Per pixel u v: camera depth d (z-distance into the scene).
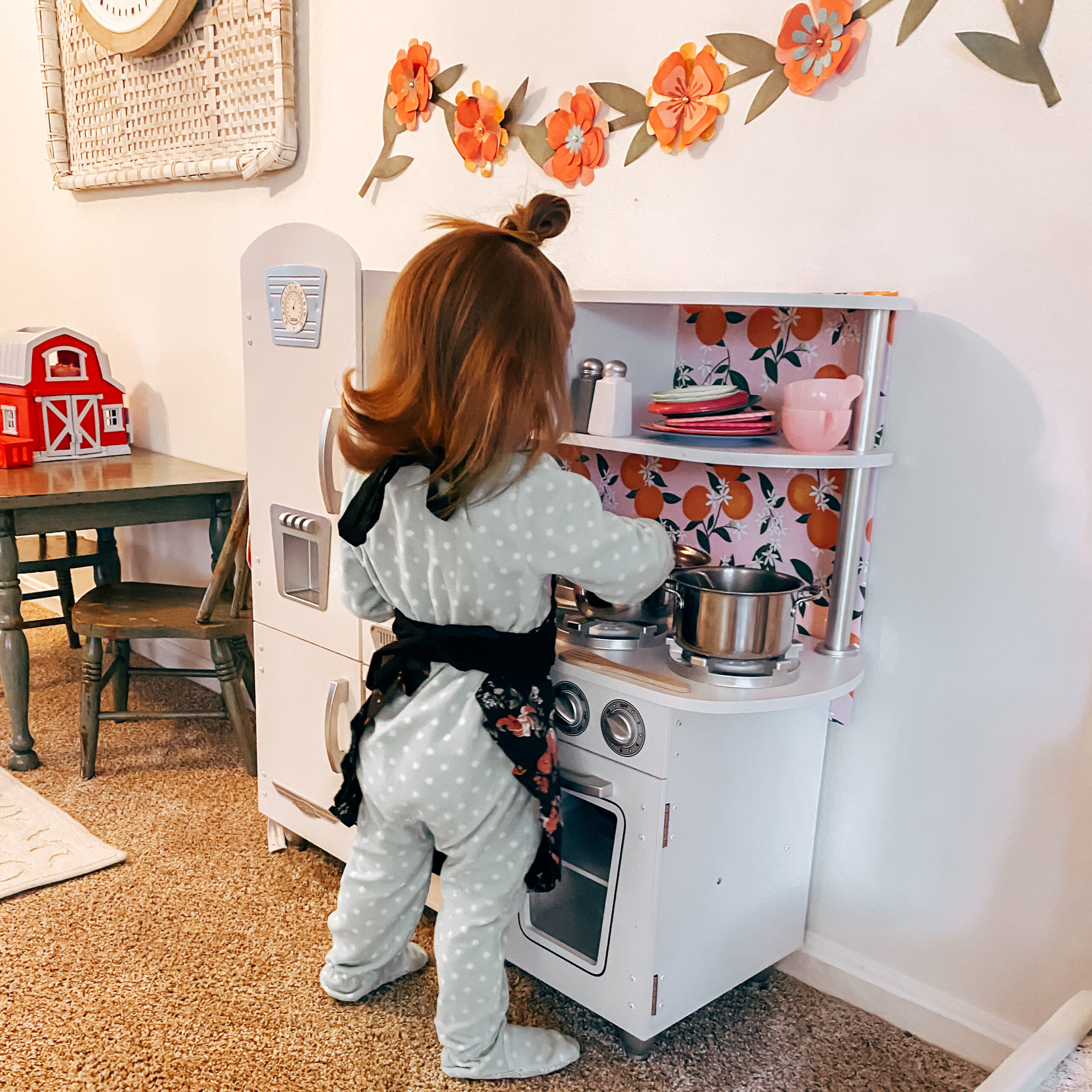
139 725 2.93
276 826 2.25
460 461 1.34
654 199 1.89
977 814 1.63
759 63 1.69
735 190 1.77
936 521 1.61
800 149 1.67
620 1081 1.60
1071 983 1.56
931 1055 1.69
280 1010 1.72
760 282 1.76
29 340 2.94
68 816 2.34
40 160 3.53
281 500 2.04
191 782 2.58
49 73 3.26
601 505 1.43
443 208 2.26
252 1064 1.59
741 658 1.52
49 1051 1.59
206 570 3.19
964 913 1.67
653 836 1.52
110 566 3.32
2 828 2.27
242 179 2.76
